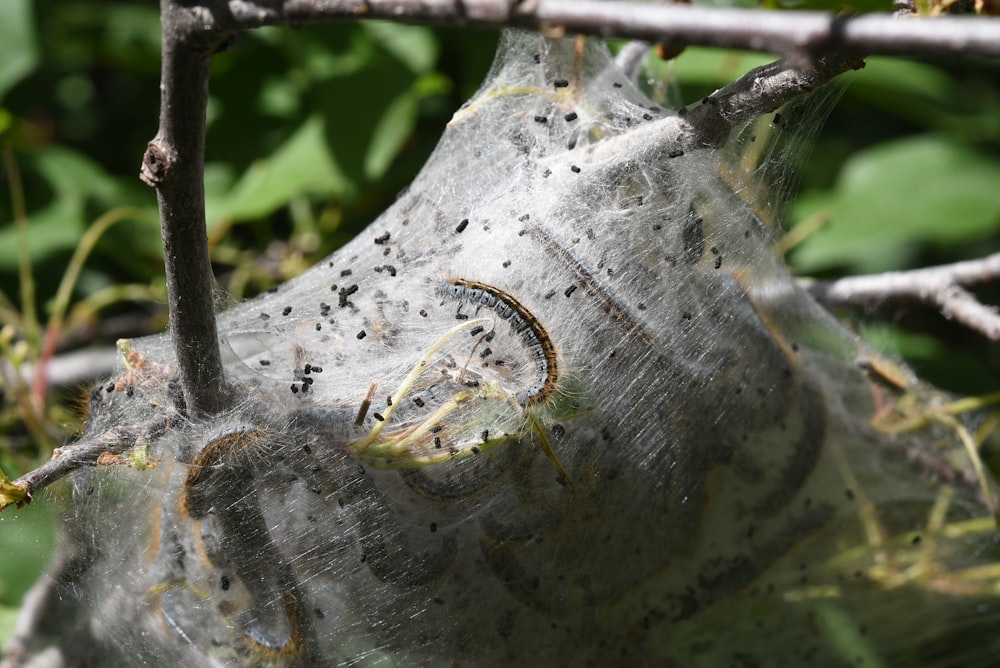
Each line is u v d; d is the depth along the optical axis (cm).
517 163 73
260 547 71
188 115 66
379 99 79
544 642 73
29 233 81
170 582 71
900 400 78
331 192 81
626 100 74
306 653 71
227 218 79
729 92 70
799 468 75
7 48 80
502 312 71
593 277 71
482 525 71
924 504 79
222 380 69
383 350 71
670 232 72
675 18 63
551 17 63
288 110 82
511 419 70
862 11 68
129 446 70
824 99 73
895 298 77
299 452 70
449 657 72
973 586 78
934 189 81
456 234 72
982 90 87
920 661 79
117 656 76
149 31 84
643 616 74
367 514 71
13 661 75
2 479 68
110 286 84
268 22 64
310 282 74
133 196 83
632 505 72
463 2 63
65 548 72
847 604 78
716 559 74
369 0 64
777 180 74
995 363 85
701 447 73
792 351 75
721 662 76
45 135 86
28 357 80
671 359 72
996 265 76
